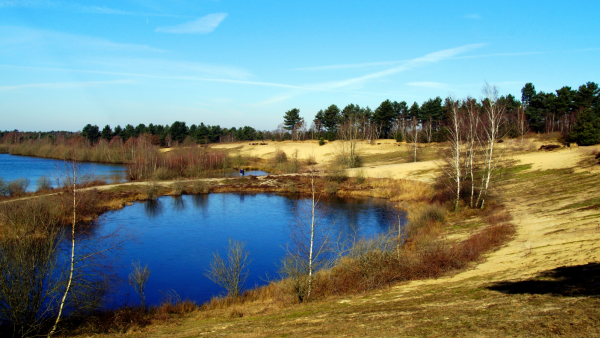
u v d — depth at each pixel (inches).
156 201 1955.0
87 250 1008.2
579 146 2185.0
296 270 644.7
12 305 516.1
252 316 569.3
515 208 1195.9
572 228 802.8
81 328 556.1
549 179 1503.4
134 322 589.3
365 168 2662.4
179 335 495.5
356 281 654.5
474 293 473.4
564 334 289.3
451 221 1191.6
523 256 653.9
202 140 5757.9
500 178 1653.5
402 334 358.0
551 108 3412.9
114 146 4050.2
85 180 948.0
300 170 2918.3
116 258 1008.2
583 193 1181.7
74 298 585.6
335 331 403.9
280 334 429.7
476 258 709.3
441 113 4249.5
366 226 1305.4
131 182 2340.1
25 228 636.1
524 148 2461.9
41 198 1029.2
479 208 1291.8
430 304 457.4
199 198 2054.6
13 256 550.9
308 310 542.0
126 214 1620.3
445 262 671.8
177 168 2859.3
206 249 1113.4
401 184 2071.9
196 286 832.9
